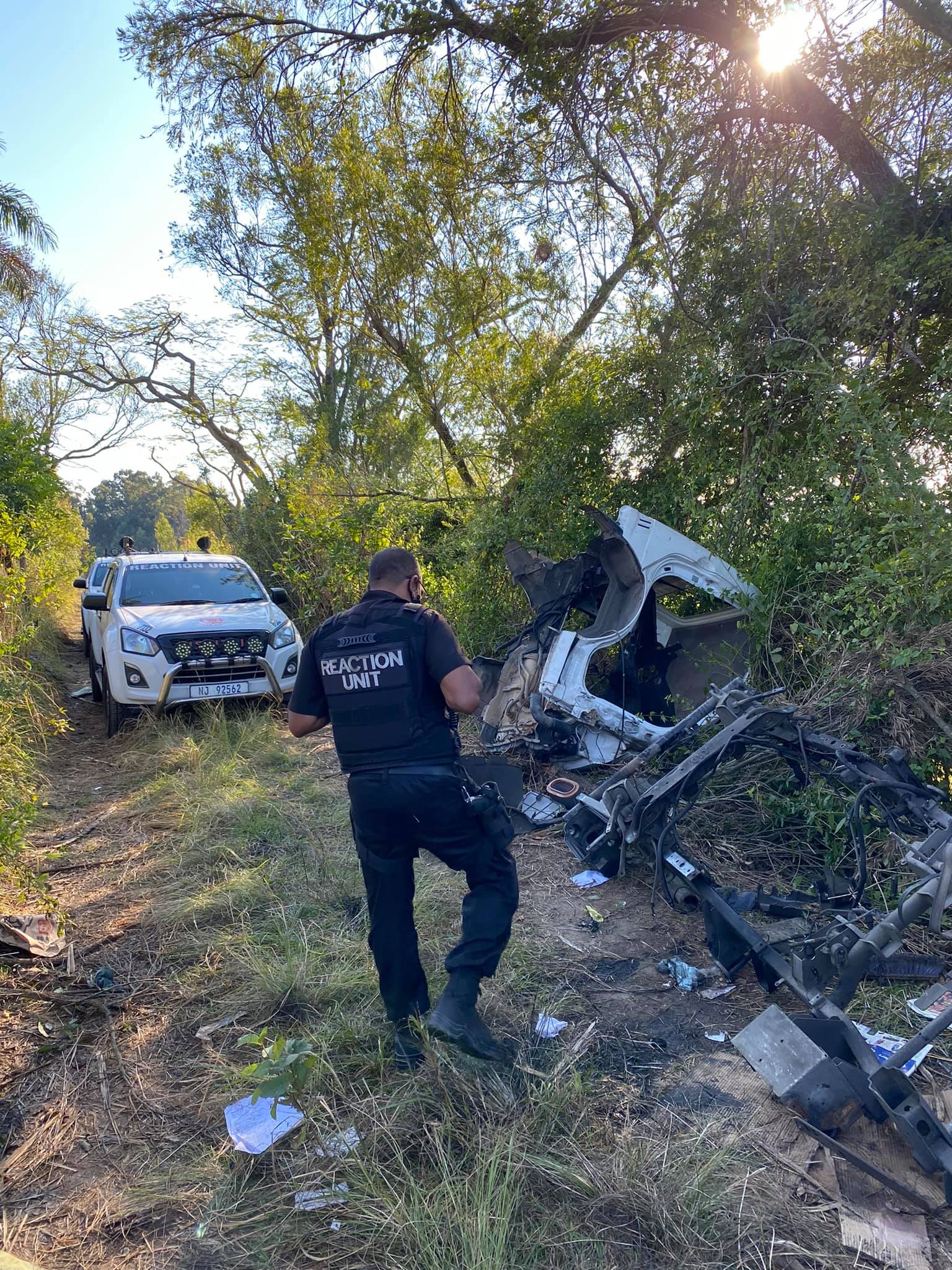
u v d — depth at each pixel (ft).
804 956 9.24
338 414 45.44
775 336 19.15
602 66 22.65
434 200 32.76
